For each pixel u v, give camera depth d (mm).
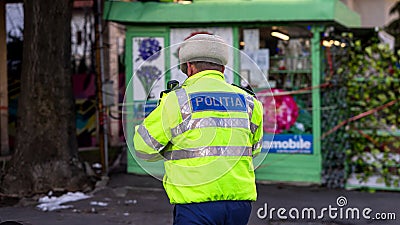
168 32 9172
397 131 8617
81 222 6984
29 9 8391
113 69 12906
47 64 8398
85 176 8672
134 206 7793
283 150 8969
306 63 8875
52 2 8359
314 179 8852
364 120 8719
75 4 13906
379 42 8945
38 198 8102
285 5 8547
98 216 7281
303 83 8898
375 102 8656
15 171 8367
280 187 8805
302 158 8898
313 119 8828
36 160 8375
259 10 8633
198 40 3766
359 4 17516
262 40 8945
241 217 3676
